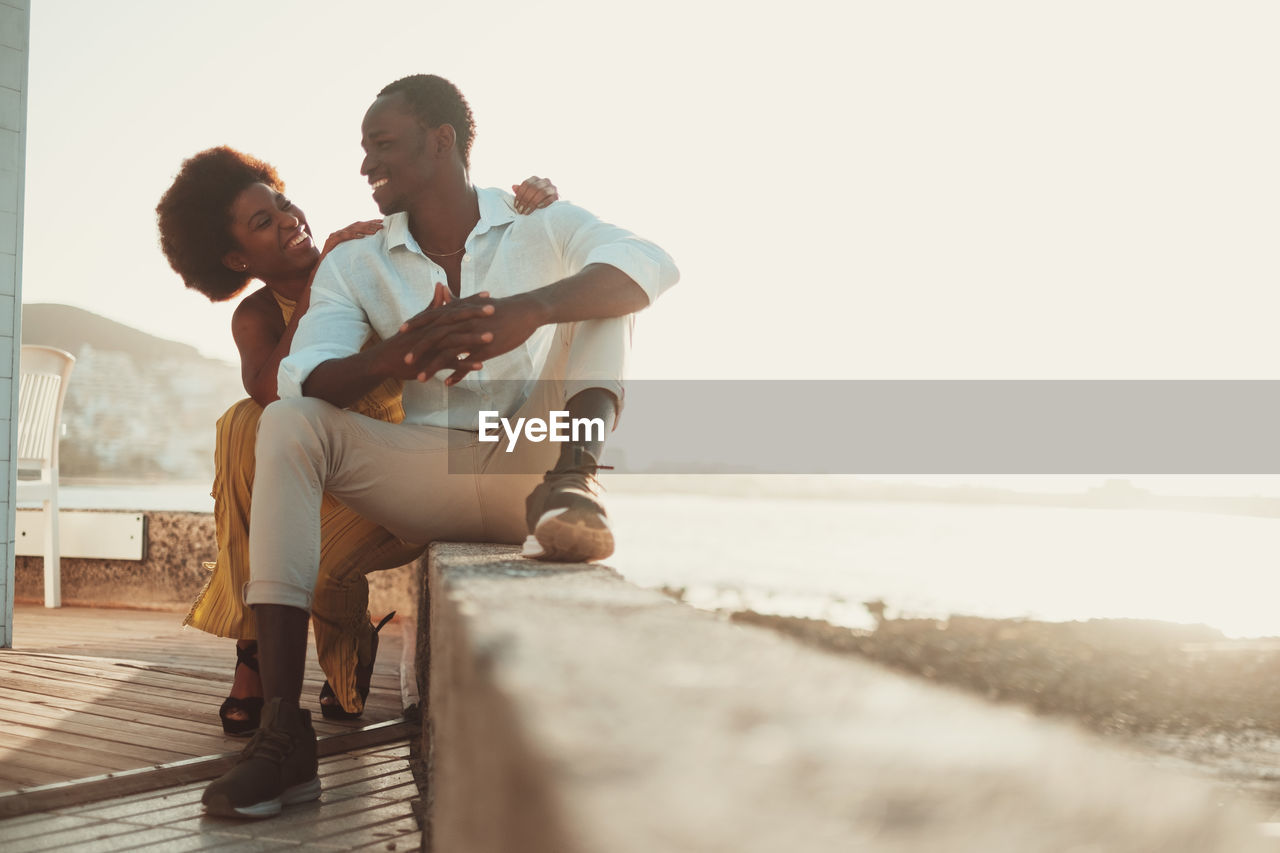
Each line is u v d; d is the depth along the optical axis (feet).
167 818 5.21
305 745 5.45
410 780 6.09
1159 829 0.93
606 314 5.68
